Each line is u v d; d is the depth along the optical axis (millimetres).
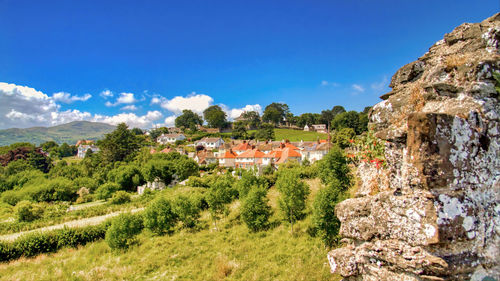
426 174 3871
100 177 68625
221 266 13203
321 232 13336
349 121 98938
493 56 4414
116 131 101562
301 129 164375
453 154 3895
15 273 16500
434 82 5086
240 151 91125
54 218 32688
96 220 31344
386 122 6293
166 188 53844
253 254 14633
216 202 22953
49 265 17516
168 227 22750
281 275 11156
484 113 4211
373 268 4855
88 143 167250
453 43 5672
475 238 3926
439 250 3912
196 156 92000
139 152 98188
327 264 10984
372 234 4812
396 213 4387
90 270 15648
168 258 15828
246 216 19641
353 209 5234
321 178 21844
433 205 3852
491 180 4160
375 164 6602
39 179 60688
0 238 25781
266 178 39219
